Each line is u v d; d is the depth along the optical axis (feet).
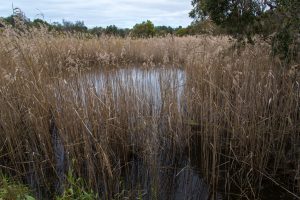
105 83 18.53
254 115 16.35
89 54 29.30
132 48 36.83
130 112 18.30
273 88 17.51
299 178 13.96
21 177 15.48
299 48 16.43
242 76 18.88
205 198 14.28
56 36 28.84
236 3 17.90
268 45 19.43
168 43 34.76
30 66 17.24
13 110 17.15
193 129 19.65
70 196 12.75
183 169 16.06
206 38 22.79
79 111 16.07
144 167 16.07
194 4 20.71
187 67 22.12
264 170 15.34
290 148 17.02
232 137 16.26
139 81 22.06
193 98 20.12
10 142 15.58
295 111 16.26
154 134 16.17
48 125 18.29
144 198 14.12
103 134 15.62
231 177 15.08
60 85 17.16
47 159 15.64
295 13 15.52
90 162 14.06
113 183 14.56
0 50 19.49
